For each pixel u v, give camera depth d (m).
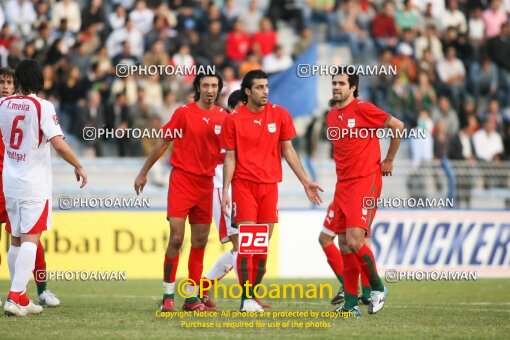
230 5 69.06
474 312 31.14
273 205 28.09
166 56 61.34
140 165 55.25
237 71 63.62
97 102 57.22
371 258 28.00
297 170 28.47
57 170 54.12
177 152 28.89
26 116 27.28
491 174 52.59
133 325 25.58
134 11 65.50
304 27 67.94
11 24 64.12
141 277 45.12
